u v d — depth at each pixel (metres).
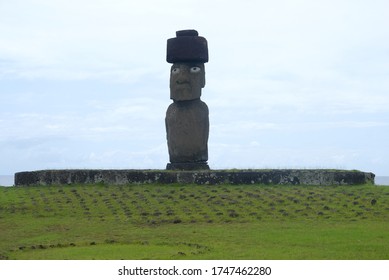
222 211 39.75
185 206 41.28
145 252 30.06
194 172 47.38
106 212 40.81
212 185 46.81
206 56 51.81
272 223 36.56
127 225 37.50
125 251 30.41
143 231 35.62
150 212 40.16
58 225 37.94
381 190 44.22
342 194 43.03
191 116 51.38
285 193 43.78
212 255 28.92
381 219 36.94
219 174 47.09
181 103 51.84
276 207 40.41
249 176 47.03
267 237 32.66
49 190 47.41
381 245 30.20
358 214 38.19
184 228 35.88
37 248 31.83
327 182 46.69
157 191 45.47
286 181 46.91
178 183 47.31
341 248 29.80
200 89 51.81
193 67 51.62
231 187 45.94
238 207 40.56
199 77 51.66
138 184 47.97
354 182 46.72
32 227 37.56
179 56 51.19
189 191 45.00
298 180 46.88
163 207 41.28
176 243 32.06
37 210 41.84
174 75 51.59
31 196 45.72
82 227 37.25
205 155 52.00
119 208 41.56
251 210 39.84
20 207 42.59
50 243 33.12
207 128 52.06
